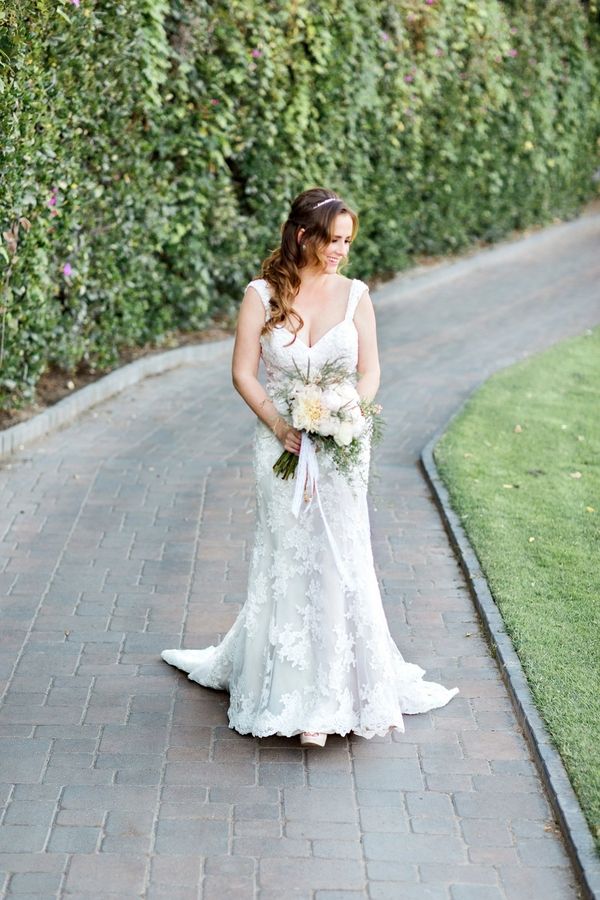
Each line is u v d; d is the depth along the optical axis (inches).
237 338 159.8
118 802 145.6
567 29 593.3
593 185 704.4
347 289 158.4
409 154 491.5
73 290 323.9
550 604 199.3
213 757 157.3
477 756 158.2
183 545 233.0
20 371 303.7
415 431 314.7
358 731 159.8
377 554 230.1
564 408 330.6
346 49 420.8
